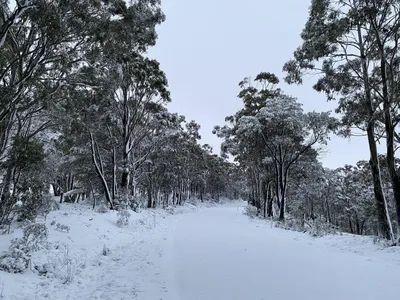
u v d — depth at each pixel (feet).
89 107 52.54
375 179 39.93
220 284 18.92
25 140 29.37
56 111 44.16
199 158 165.37
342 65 45.60
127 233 42.91
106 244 33.30
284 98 77.05
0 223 28.73
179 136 105.19
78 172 82.89
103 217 48.57
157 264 24.66
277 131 78.48
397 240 31.53
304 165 94.94
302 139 78.74
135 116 74.28
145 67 67.62
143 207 87.76
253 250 30.42
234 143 100.89
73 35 34.37
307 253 29.17
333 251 31.04
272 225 63.46
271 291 17.42
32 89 38.83
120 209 58.75
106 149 74.95
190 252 29.43
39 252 23.04
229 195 326.44
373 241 32.81
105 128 69.05
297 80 51.29
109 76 46.60
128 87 69.62
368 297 16.20
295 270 22.25
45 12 27.37
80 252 27.17
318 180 115.03
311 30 43.32
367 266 23.50
